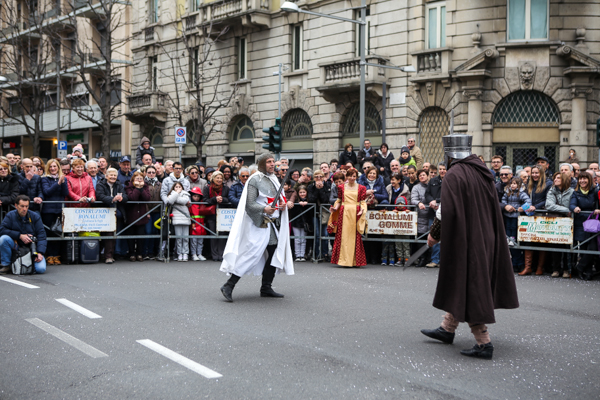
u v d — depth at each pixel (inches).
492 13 773.9
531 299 327.9
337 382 183.3
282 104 1004.6
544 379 188.5
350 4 904.3
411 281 386.0
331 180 503.8
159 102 1211.2
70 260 460.8
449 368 198.8
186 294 330.3
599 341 237.1
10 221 396.2
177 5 1192.8
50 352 213.6
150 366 197.9
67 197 456.4
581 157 738.2
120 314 275.7
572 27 746.2
